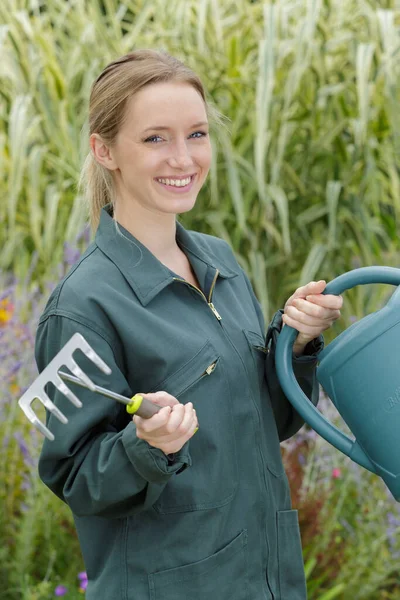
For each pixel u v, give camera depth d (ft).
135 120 4.70
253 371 5.05
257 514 4.87
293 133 11.77
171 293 4.87
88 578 4.85
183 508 4.61
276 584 4.99
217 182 11.61
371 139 11.81
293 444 9.64
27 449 8.79
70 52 12.55
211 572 4.62
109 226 4.93
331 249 11.35
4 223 12.09
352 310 11.53
